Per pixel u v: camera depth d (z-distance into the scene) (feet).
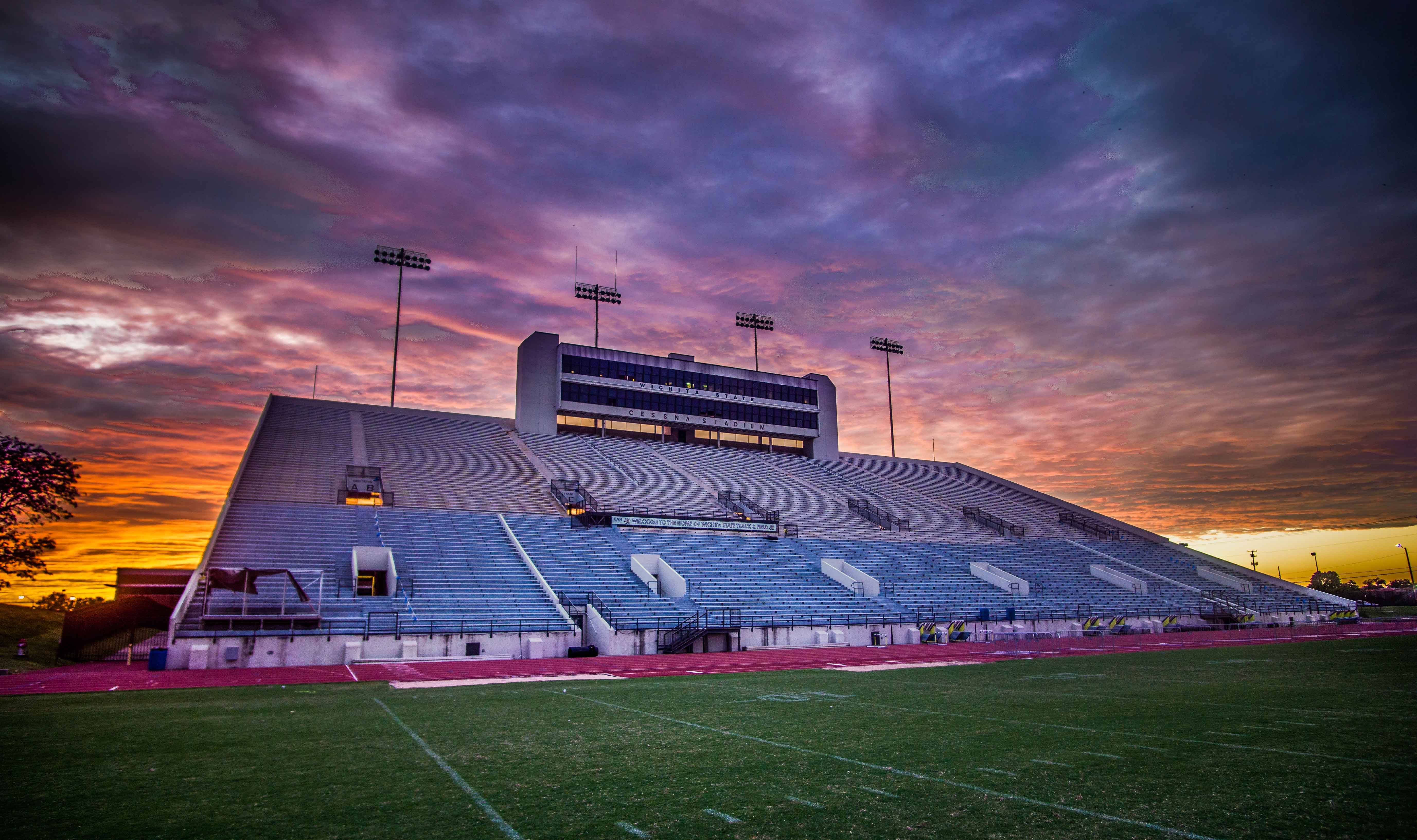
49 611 163.53
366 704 54.03
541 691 62.59
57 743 38.40
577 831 23.24
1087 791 27.66
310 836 22.93
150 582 114.32
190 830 23.48
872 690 61.05
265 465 145.18
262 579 102.01
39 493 97.76
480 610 105.81
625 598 117.91
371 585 116.47
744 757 34.30
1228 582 187.62
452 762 33.50
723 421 223.71
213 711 50.11
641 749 36.35
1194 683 63.00
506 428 199.21
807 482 213.66
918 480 243.81
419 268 209.46
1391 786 27.94
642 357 214.90
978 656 97.19
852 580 144.56
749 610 122.31
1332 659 83.71
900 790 27.96
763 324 253.65
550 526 144.36
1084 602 160.45
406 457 165.78
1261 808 25.21
